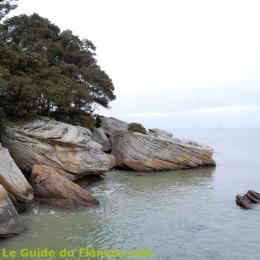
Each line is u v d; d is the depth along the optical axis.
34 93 32.62
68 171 31.36
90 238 19.91
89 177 36.53
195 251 18.78
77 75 47.91
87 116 45.56
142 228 21.95
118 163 45.66
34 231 20.56
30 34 46.00
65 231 20.81
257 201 28.80
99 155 34.50
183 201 29.05
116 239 19.95
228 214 25.44
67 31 51.22
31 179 26.70
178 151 46.81
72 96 39.91
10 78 32.53
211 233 21.44
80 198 26.27
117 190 32.84
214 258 18.00
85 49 53.53
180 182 37.84
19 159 29.84
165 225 22.69
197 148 48.28
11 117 32.19
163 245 19.42
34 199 25.80
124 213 25.00
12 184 22.72
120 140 46.50
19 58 36.75
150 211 25.77
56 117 39.44
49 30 48.47
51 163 30.42
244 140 151.88
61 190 25.86
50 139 30.61
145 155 44.72
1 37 40.09
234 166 52.25
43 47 44.84
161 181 38.25
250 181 39.06
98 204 26.80
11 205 20.22
